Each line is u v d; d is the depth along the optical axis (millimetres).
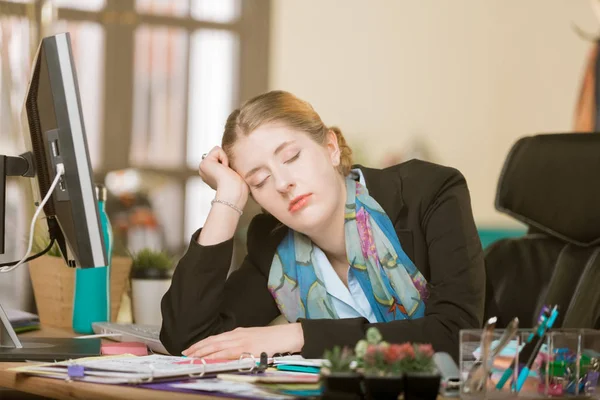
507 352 1304
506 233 6867
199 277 1955
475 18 7770
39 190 1857
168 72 6742
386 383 1146
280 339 1755
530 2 7883
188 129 6824
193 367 1453
